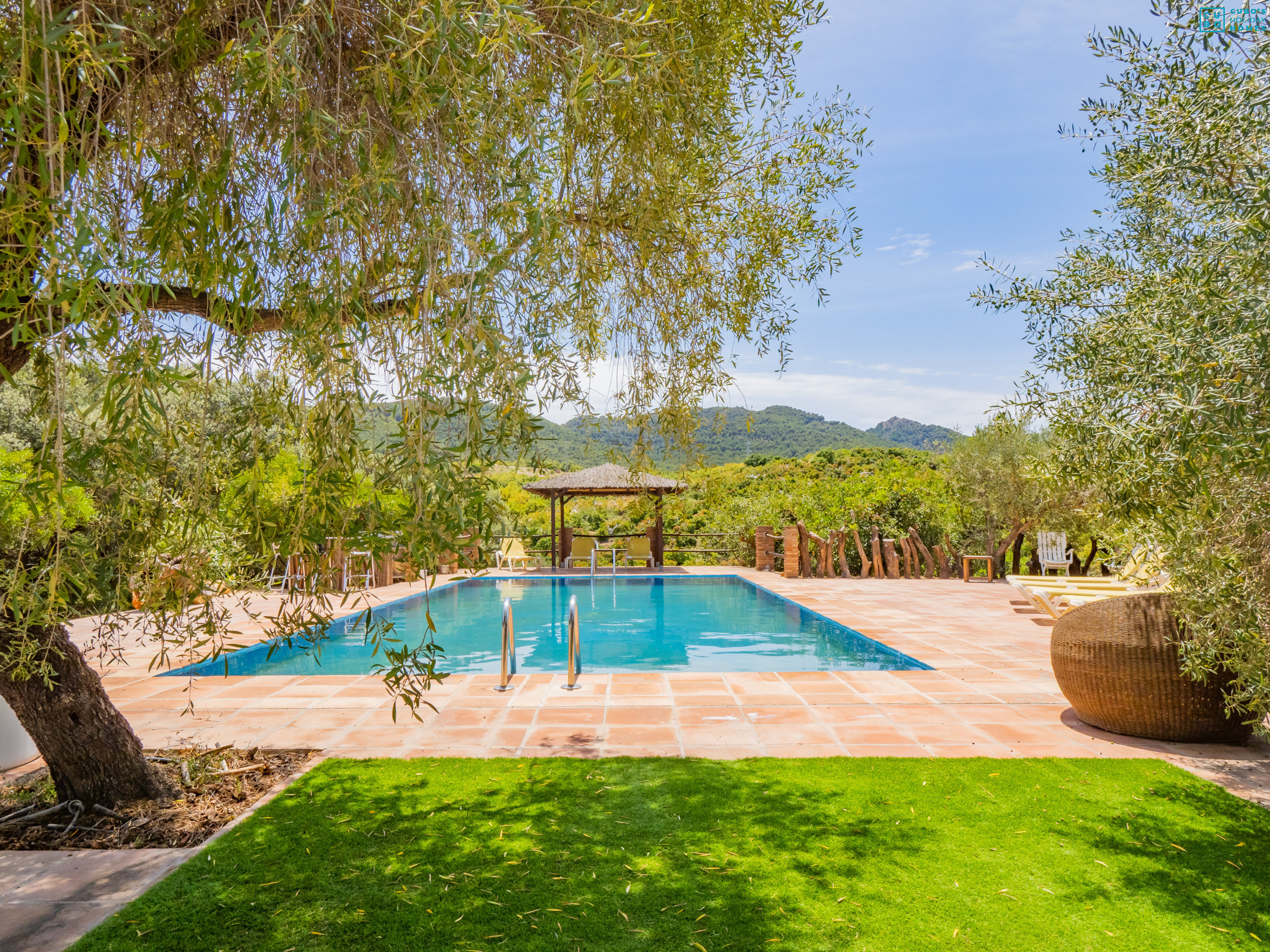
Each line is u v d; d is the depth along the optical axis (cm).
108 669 643
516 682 586
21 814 321
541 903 248
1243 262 202
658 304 277
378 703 519
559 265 229
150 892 255
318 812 323
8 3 126
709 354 297
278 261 178
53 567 171
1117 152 288
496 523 167
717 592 1395
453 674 620
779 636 944
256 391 206
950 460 1650
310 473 176
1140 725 423
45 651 284
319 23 173
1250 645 288
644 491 316
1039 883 261
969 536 1709
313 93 169
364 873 268
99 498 203
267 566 221
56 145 118
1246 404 190
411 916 240
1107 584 891
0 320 178
